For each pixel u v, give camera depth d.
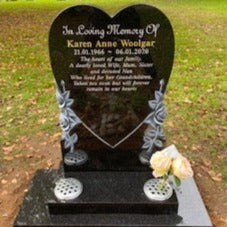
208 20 10.73
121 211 3.21
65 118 3.56
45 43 9.16
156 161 3.08
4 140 4.88
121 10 3.12
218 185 3.92
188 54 7.87
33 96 6.13
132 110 3.53
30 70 7.32
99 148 3.64
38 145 4.73
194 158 4.37
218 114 5.37
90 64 3.36
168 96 5.95
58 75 3.42
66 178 3.51
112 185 3.41
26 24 11.18
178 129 4.98
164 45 3.28
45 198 3.33
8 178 4.14
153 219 3.14
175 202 3.16
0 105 5.86
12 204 3.76
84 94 3.49
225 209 3.59
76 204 3.18
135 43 3.26
